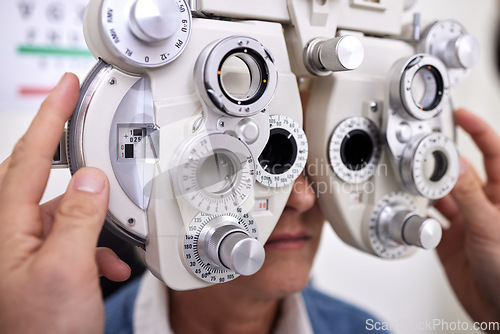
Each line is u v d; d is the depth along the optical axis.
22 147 0.30
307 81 0.41
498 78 0.85
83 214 0.28
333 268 0.79
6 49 0.69
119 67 0.31
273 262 0.44
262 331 0.55
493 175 0.57
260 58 0.31
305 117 0.39
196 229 0.31
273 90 0.31
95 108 0.30
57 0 0.71
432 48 0.41
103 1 0.28
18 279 0.27
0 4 0.69
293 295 0.57
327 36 0.37
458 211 0.58
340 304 0.69
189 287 0.32
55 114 0.30
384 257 0.41
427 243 0.37
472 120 0.57
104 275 0.35
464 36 0.40
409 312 0.73
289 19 0.36
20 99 0.70
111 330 0.58
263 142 0.33
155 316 0.55
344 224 0.39
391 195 0.40
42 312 0.27
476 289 0.56
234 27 0.33
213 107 0.30
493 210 0.50
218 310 0.51
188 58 0.31
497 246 0.51
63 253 0.27
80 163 0.31
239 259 0.29
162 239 0.31
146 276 0.61
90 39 0.30
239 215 0.33
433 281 0.72
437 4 0.77
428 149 0.38
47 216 0.33
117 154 0.31
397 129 0.38
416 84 0.39
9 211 0.29
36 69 0.71
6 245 0.28
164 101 0.30
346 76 0.38
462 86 0.83
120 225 0.31
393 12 0.40
